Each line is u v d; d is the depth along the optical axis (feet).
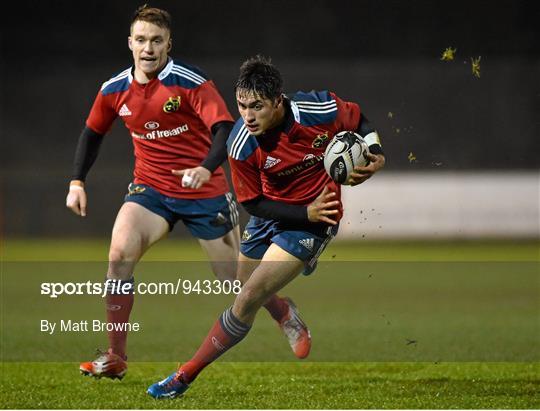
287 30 273.75
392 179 226.99
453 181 224.53
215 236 78.95
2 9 272.92
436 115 252.01
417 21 271.69
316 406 62.54
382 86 253.44
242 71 59.98
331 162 63.26
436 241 224.74
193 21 273.13
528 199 221.87
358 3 273.13
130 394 67.56
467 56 269.44
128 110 74.13
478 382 71.97
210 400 65.00
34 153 266.57
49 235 241.96
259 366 81.15
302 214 62.64
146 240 74.18
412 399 64.95
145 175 76.18
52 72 275.18
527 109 252.01
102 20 275.39
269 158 63.67
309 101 63.82
